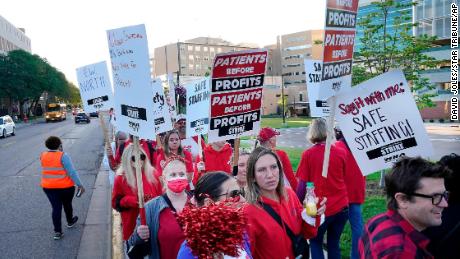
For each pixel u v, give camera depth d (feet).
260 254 9.22
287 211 9.84
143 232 10.59
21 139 97.81
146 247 11.08
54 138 22.47
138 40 10.85
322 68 10.09
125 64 11.34
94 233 23.25
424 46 36.73
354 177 15.66
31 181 40.63
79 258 19.39
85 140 88.38
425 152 11.09
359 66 41.29
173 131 20.54
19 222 25.76
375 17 40.55
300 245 10.09
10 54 196.95
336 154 14.15
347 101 11.45
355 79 39.47
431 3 114.01
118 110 12.07
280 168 9.80
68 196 22.94
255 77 14.40
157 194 15.69
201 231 6.45
